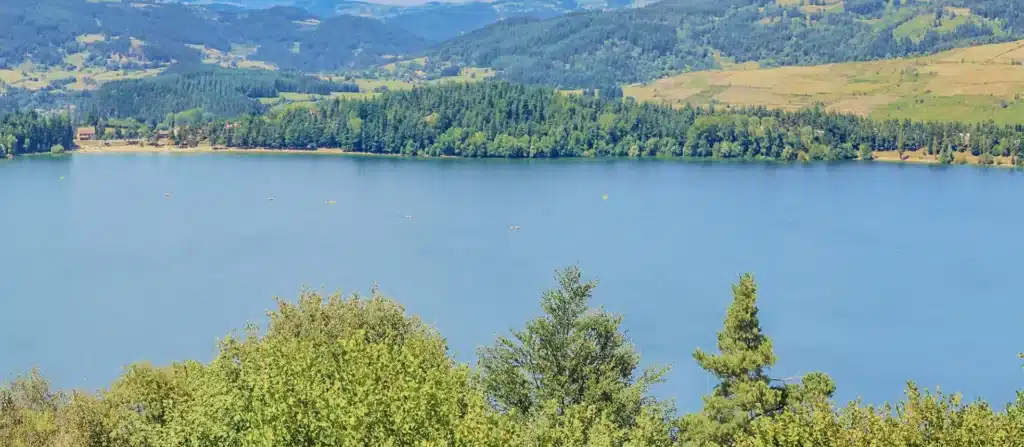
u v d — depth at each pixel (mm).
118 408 56625
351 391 44438
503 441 42250
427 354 52188
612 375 56844
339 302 64062
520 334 58969
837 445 41344
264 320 153625
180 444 48500
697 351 62500
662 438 53781
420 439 41750
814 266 191500
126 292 168750
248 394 45938
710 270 186375
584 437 49250
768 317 154250
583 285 58938
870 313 156875
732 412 59594
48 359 136125
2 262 189625
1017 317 154375
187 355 139125
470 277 181625
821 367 131500
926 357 135500
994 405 118562
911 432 40688
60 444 52625
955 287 174875
